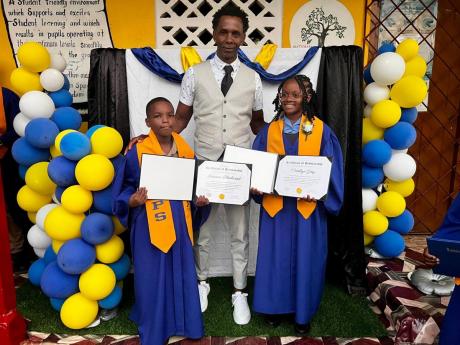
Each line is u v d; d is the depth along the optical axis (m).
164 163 2.00
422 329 2.09
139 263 2.10
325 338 2.21
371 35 3.14
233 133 2.27
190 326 2.14
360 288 2.65
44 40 3.04
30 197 2.54
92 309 2.25
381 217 2.76
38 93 2.45
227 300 2.61
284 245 2.16
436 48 3.28
